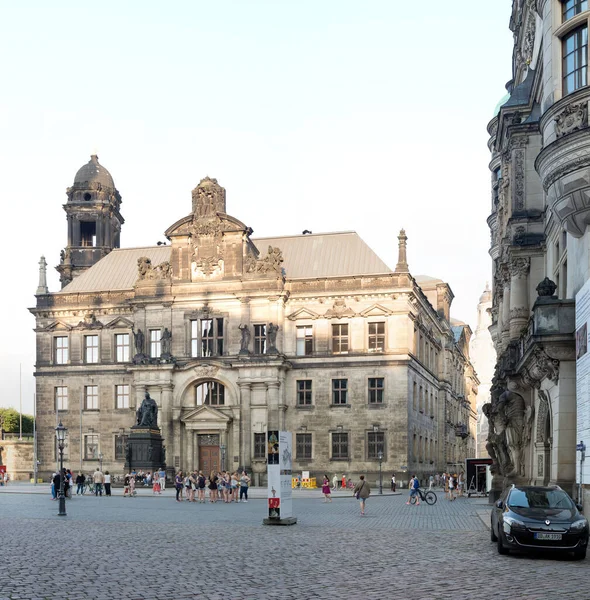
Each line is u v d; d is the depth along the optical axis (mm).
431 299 131250
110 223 121000
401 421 95875
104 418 104750
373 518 46219
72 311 107625
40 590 19250
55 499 65938
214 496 63969
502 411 52406
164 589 19656
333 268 103000
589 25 33688
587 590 19859
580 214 34719
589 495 32719
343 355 98125
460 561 25562
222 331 100875
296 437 98500
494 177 76625
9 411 173000
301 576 22062
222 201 102562
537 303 37531
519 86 54844
